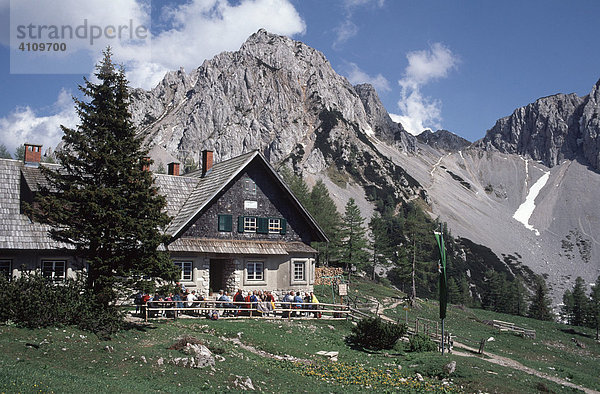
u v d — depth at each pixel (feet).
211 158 135.74
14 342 51.75
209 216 114.42
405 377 67.97
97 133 71.51
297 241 127.65
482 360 89.30
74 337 58.49
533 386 72.28
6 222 90.43
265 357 68.64
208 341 68.23
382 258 345.51
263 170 124.36
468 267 580.30
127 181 70.95
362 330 88.12
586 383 93.20
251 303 98.94
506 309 398.01
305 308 115.24
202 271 111.04
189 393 44.27
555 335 203.82
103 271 68.18
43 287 63.72
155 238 71.56
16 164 100.99
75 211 69.51
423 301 217.77
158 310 88.69
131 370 49.62
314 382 58.03
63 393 36.35
